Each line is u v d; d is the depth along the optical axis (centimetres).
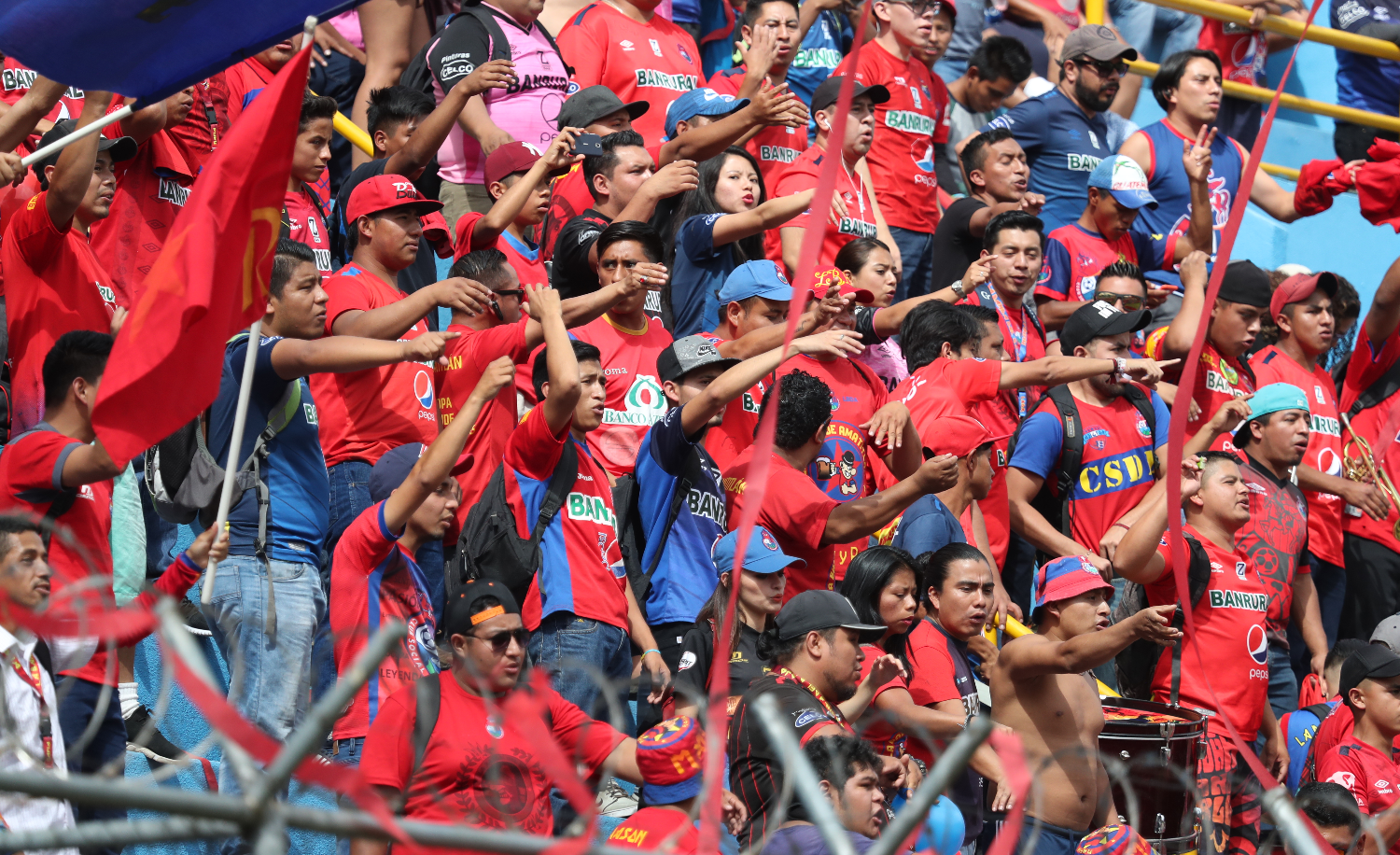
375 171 2847
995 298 3061
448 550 2228
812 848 1365
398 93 2977
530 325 2216
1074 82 3728
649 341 2530
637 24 3497
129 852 1522
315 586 1861
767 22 3309
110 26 1373
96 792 537
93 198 2164
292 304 1931
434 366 2334
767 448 612
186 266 1115
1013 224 3034
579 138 2792
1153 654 2527
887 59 3606
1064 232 3356
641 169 2816
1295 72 4884
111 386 1098
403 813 1389
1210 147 3506
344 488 2216
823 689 1759
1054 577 2320
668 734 1506
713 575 2197
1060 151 3691
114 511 1828
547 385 2220
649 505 2178
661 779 1488
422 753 1401
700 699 1038
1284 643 2781
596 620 2038
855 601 1978
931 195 3666
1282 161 4556
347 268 2439
